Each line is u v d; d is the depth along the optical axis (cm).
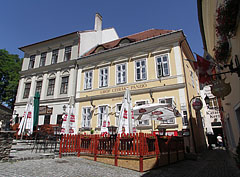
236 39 572
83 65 1919
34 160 712
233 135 995
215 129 2348
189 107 1298
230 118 995
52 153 903
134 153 716
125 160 731
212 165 872
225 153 1447
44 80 2106
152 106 1032
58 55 2133
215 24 891
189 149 1159
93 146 865
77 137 933
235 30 551
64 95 1916
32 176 491
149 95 1431
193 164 898
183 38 1491
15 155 763
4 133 652
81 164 725
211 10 935
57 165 662
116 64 1689
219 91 644
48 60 2189
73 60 1958
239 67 567
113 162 766
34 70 2216
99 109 1642
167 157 857
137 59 1592
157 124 1332
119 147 768
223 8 541
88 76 1838
